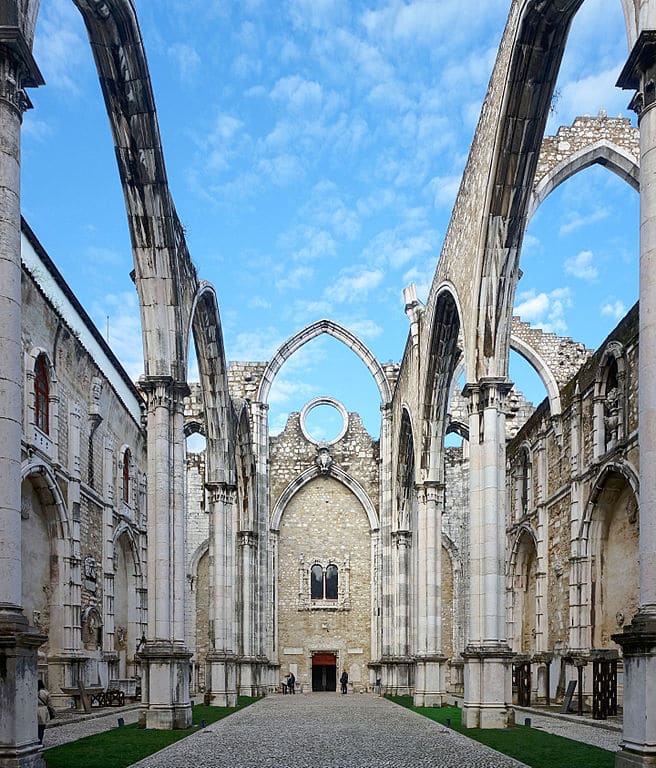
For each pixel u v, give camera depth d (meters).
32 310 22.17
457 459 44.09
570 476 27.16
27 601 22.67
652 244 9.40
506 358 19.22
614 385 24.77
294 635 42.50
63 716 21.69
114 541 30.38
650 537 8.95
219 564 28.00
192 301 22.09
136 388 36.19
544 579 30.48
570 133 25.28
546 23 15.53
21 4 10.20
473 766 12.22
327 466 43.16
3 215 9.77
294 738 16.47
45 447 23.19
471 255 20.06
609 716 20.77
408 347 31.70
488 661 18.25
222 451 28.47
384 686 36.75
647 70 9.61
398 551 36.06
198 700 31.80
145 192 18.70
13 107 9.98
